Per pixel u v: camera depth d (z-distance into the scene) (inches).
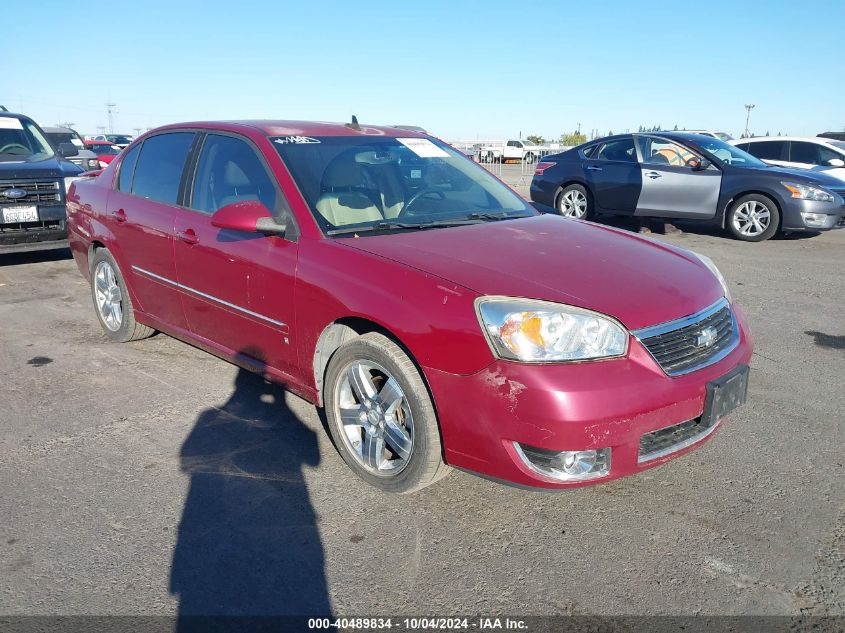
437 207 153.5
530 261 121.7
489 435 106.4
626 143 438.3
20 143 336.5
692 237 414.9
